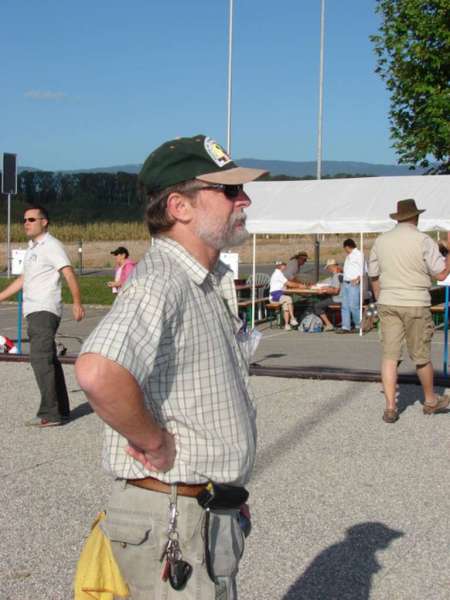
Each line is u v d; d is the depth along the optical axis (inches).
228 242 98.7
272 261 1667.1
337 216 654.5
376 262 312.5
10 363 456.4
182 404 94.0
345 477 240.5
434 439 283.3
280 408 333.1
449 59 776.3
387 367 307.3
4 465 254.8
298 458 260.2
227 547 97.9
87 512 212.2
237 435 97.2
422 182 661.9
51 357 305.4
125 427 87.4
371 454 264.7
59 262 304.7
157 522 95.1
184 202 97.1
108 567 100.5
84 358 85.7
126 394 85.7
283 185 708.7
